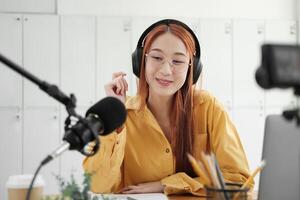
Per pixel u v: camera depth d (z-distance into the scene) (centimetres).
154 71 185
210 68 385
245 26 389
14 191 125
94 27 367
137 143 195
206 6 401
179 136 194
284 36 398
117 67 370
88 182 132
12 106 359
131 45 371
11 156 359
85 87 366
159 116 198
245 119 390
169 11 394
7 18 358
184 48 183
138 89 196
